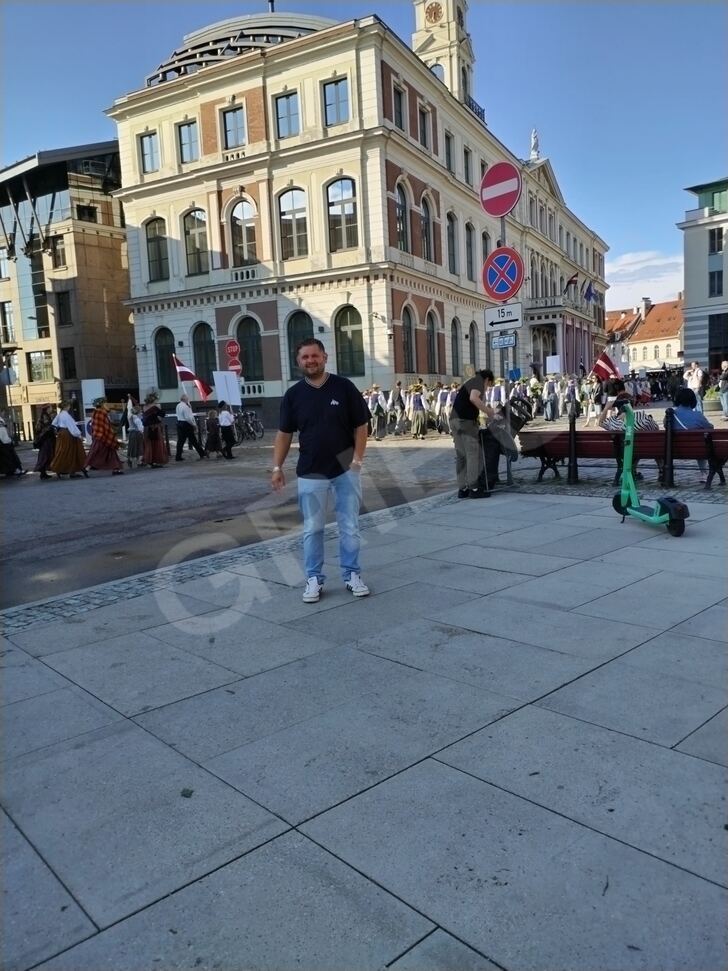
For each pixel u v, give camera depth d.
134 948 2.06
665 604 4.75
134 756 3.13
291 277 31.55
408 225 32.72
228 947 2.04
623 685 3.57
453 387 24.33
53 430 16.11
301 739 3.21
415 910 2.14
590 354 65.31
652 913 2.09
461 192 38.81
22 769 3.06
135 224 35.59
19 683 4.03
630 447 7.29
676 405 9.73
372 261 30.30
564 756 2.94
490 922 2.08
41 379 44.38
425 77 33.84
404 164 32.09
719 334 52.88
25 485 15.02
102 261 42.41
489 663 3.94
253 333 33.31
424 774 2.86
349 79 29.89
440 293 35.81
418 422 23.62
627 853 2.34
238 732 3.30
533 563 6.02
